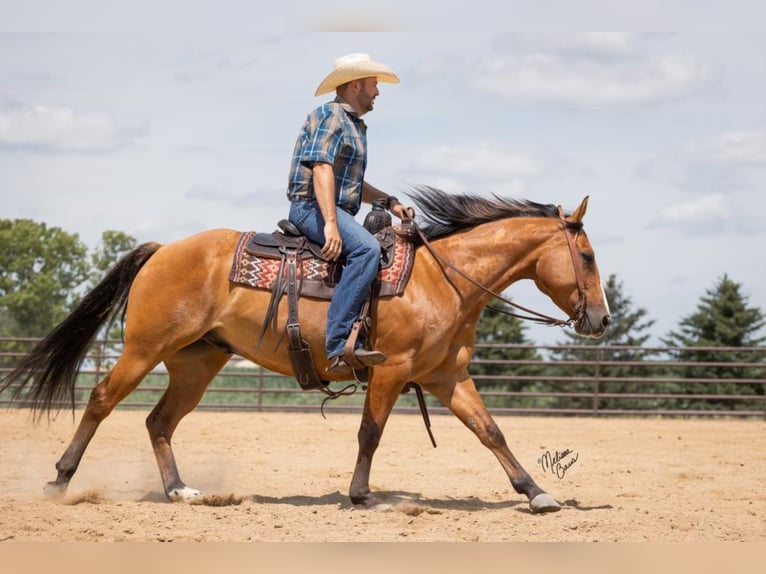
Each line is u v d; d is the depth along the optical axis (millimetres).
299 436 20750
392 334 10227
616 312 77688
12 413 24906
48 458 15586
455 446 19156
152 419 11328
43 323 84062
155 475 13820
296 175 10570
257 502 11375
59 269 87125
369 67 10531
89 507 10109
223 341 10883
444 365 10773
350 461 16312
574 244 10633
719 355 55656
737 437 22312
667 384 55125
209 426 22688
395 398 10367
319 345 10406
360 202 10680
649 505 11594
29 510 9695
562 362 28047
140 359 10641
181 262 10602
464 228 10938
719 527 9836
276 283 10422
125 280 11094
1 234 83875
